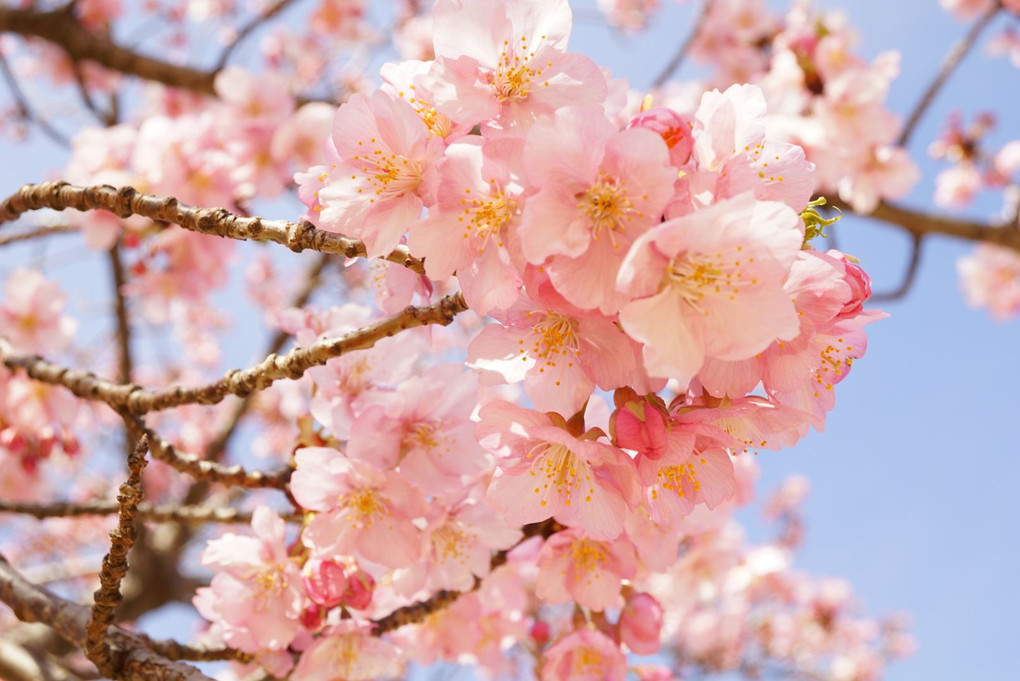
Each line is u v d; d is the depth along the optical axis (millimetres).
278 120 773
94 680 562
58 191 456
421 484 454
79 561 1613
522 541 503
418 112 402
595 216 377
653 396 396
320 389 469
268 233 416
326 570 462
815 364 390
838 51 985
